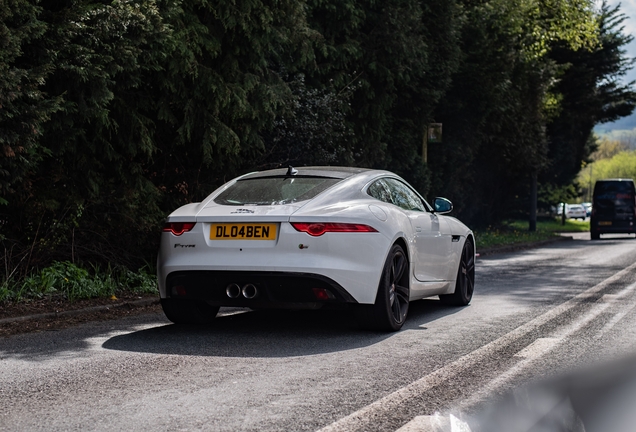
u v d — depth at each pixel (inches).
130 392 188.7
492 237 1046.4
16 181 342.6
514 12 1026.1
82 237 415.5
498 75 996.6
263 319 315.0
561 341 262.8
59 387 193.9
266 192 283.0
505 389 192.1
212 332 281.6
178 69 405.4
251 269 260.7
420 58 730.2
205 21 437.4
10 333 279.3
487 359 231.0
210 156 434.6
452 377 205.9
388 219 282.0
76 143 383.2
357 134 701.9
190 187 483.8
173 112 444.8
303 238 259.3
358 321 278.8
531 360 229.3
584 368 70.5
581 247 1020.5
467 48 980.6
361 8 676.7
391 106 757.9
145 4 358.9
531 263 688.4
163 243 278.5
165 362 225.9
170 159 477.7
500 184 1346.0
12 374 209.6
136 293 386.3
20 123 315.3
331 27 654.5
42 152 362.3
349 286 261.3
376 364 223.3
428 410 171.3
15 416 166.9
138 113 416.5
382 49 692.7
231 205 276.8
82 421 162.6
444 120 1011.9
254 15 442.3
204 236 269.3
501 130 1131.3
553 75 1195.3
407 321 313.1
